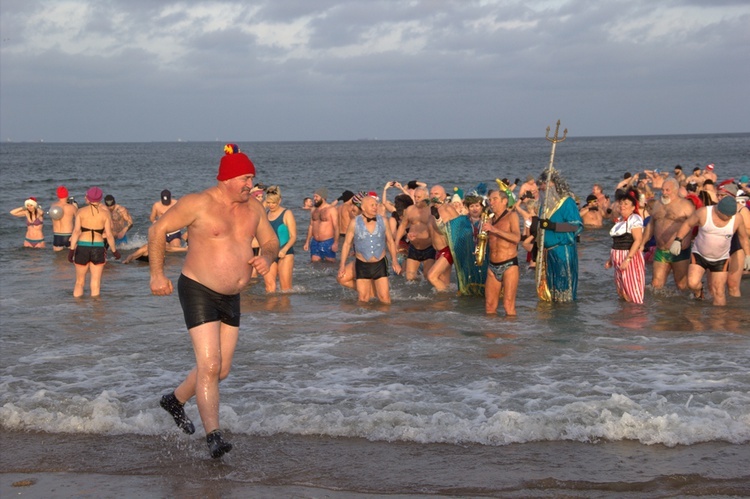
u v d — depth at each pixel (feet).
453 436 18.35
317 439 18.52
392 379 23.16
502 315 33.14
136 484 16.28
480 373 23.66
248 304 36.09
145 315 33.40
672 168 211.82
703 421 18.71
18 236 66.23
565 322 31.55
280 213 39.65
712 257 35.01
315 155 480.23
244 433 18.93
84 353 26.71
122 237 59.62
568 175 179.73
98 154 522.88
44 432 19.22
